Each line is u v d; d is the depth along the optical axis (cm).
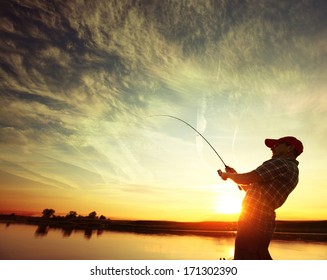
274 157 209
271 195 188
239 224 194
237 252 190
